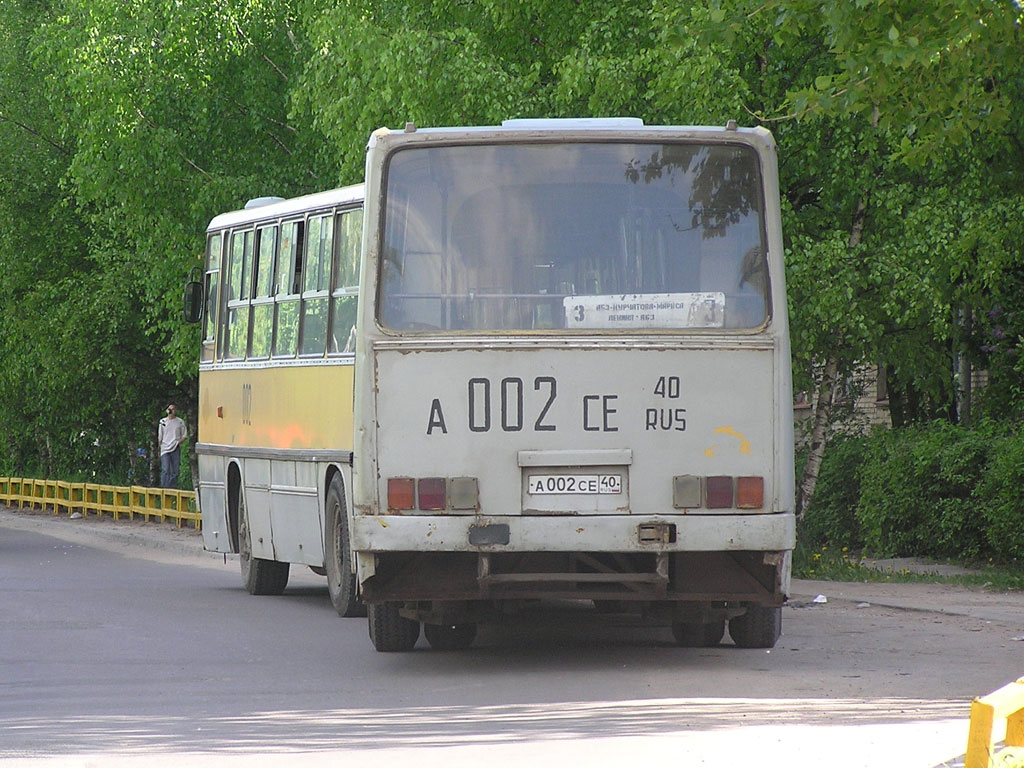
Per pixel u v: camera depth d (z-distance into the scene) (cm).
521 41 3866
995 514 3444
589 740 1557
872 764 1428
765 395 2086
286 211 2983
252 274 3167
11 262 7350
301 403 2847
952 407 4594
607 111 3422
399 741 1578
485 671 2095
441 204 2108
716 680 1978
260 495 3123
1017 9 2411
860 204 3628
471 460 2052
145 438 8525
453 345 2062
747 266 2111
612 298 2094
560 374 2064
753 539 2053
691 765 1430
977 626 2572
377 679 2039
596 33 3609
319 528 2806
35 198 7369
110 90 5084
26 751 1564
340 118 3841
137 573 3994
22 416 8531
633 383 2069
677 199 2119
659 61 3381
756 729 1606
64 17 5678
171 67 5134
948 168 3509
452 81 3584
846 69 2450
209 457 3469
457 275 2095
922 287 3297
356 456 2067
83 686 2014
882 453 3844
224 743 1588
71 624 2750
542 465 2052
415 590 2102
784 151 3588
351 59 3797
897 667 2097
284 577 3306
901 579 3312
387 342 2069
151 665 2209
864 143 3394
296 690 1952
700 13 2680
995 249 3403
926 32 2398
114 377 7325
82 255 7444
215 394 3406
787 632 2509
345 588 2708
